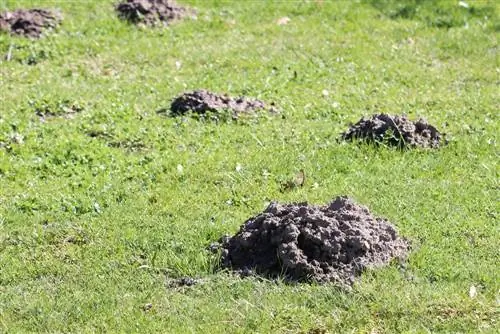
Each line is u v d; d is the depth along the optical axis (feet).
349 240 37.19
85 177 48.57
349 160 49.60
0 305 36.22
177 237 40.96
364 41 74.23
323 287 35.70
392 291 35.24
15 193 47.01
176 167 49.52
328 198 44.91
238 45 73.51
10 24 76.48
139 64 70.18
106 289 37.11
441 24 77.87
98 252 40.24
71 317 35.14
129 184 47.57
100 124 56.24
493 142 51.98
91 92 63.10
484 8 80.64
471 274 36.81
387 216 42.09
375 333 33.22
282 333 33.50
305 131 54.29
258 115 57.47
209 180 47.83
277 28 77.61
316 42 73.77
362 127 52.65
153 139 53.72
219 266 38.24
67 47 73.31
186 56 71.31
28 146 52.65
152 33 77.10
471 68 67.77
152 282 37.50
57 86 64.64
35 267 39.37
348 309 34.55
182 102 58.49
